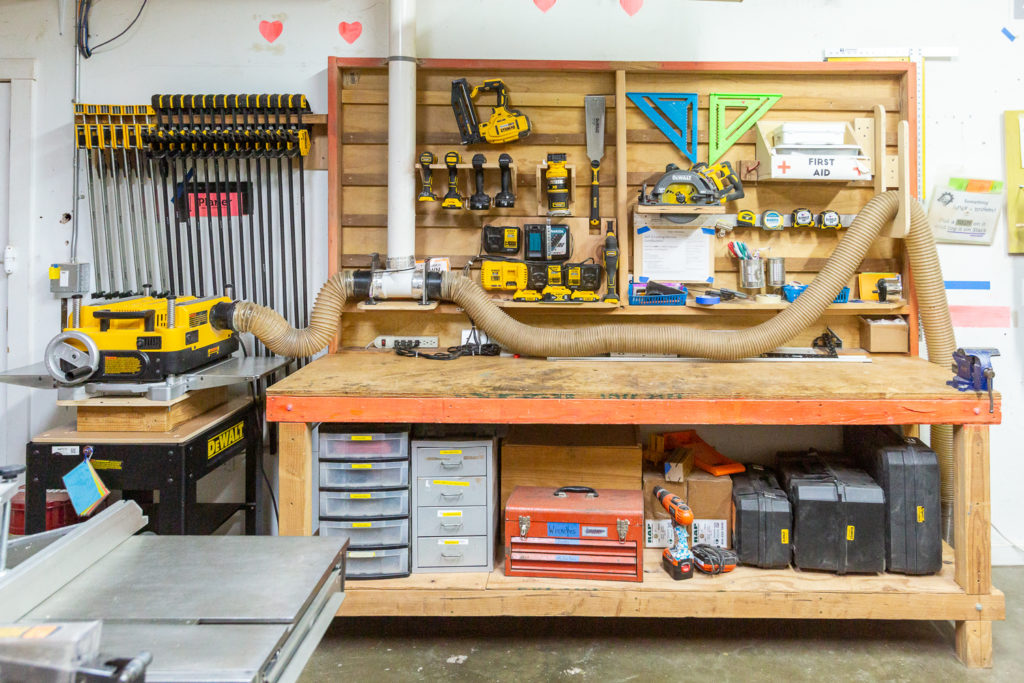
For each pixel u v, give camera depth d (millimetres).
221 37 2678
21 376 2102
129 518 1197
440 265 2607
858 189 2658
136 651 833
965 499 1997
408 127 2484
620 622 2314
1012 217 2682
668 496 2186
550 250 2578
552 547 2117
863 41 2662
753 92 2646
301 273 2719
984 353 1978
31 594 943
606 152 2658
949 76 2662
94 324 2084
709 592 2021
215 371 2262
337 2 2676
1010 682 1959
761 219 2641
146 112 2609
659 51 2680
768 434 2766
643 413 1971
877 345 2611
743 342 2367
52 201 2691
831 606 2014
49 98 2678
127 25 2672
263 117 2654
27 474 1991
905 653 2111
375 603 2049
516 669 2039
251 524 2533
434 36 2680
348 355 2588
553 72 2623
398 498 2137
